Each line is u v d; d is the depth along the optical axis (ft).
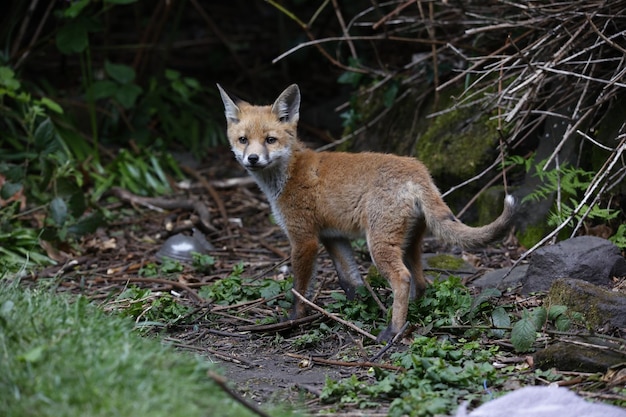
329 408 23.86
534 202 40.19
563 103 40.22
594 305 28.17
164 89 62.39
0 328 23.95
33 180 49.19
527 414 21.17
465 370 24.94
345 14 65.82
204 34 76.84
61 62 64.39
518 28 41.50
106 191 52.75
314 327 31.83
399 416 22.61
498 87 39.73
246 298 35.19
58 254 42.78
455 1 44.88
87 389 20.51
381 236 29.84
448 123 45.85
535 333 26.76
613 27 38.22
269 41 75.87
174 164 56.85
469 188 43.75
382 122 51.39
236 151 34.12
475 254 40.09
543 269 32.55
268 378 26.99
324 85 69.41
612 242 33.53
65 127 55.93
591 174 37.55
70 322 24.84
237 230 47.55
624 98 38.06
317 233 32.76
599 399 22.95
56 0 65.16
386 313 31.22
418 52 53.16
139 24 67.31
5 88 49.73
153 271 39.83
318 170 32.45
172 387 21.18
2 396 20.48
